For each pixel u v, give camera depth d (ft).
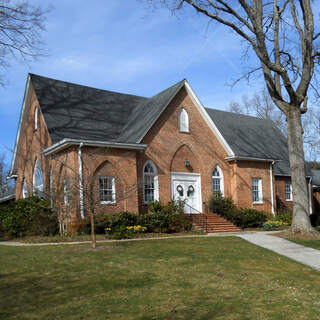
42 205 65.41
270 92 64.85
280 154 109.50
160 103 82.17
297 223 61.67
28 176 89.97
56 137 70.54
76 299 27.07
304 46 62.08
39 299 27.30
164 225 68.90
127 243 52.60
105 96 92.02
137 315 23.67
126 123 86.12
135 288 29.81
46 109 76.74
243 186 91.71
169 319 22.88
